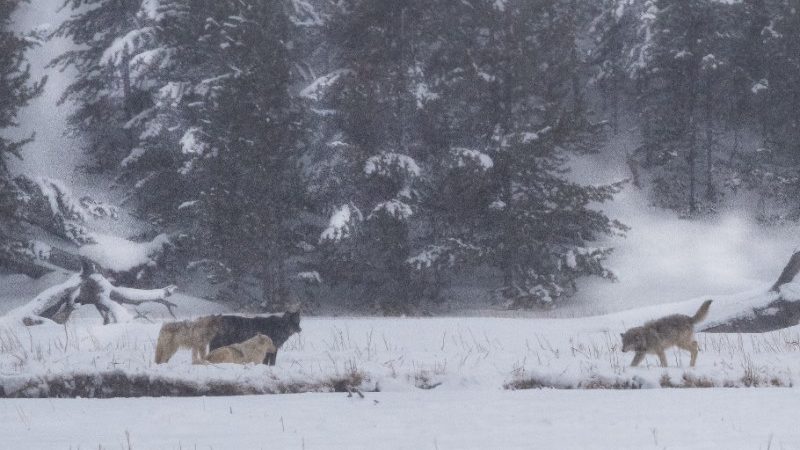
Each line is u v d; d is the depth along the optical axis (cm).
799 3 7869
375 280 6328
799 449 966
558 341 2969
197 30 6569
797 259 3844
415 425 1226
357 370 1798
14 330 3406
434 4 6600
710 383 1792
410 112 6225
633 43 8188
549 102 6525
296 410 1424
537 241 6084
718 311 3894
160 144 6644
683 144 7988
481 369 1850
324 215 6197
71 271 5988
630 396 1574
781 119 7956
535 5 6612
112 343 2739
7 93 5716
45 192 6069
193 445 1077
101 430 1237
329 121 6297
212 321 2134
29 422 1345
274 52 5909
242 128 5728
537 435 1109
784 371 1847
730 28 8150
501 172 6138
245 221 5619
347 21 6512
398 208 5856
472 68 6419
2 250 5841
